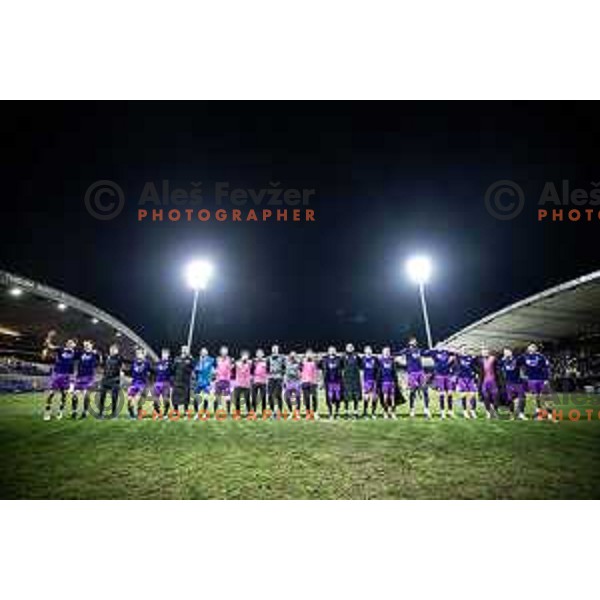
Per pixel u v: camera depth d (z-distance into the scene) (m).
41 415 10.72
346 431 8.06
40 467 5.52
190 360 11.52
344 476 5.18
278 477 5.18
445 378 10.67
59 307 24.77
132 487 4.90
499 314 23.48
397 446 6.63
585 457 5.89
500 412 11.80
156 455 6.16
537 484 4.86
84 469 5.48
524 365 10.46
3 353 25.89
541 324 24.94
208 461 5.84
